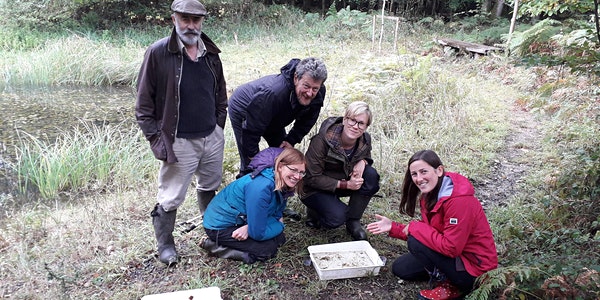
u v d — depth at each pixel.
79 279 2.86
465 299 2.46
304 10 18.36
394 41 12.36
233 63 10.13
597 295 2.35
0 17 12.66
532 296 2.49
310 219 3.54
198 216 3.57
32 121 6.77
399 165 4.57
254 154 3.34
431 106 5.86
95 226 3.47
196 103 2.82
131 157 4.86
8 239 3.40
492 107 6.75
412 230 2.69
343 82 7.13
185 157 2.89
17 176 4.80
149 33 13.19
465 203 2.49
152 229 3.43
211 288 2.60
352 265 3.03
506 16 16.38
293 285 2.85
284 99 3.05
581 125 5.37
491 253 2.57
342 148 3.14
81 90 9.06
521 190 4.24
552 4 6.34
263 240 3.01
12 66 9.77
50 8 13.55
